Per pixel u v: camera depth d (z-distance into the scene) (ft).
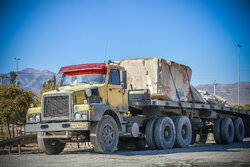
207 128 50.24
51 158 22.59
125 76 29.68
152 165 18.81
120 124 29.09
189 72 42.68
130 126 31.68
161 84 35.55
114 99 29.84
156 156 23.72
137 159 21.65
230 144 47.34
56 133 26.94
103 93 28.53
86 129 24.75
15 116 64.80
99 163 19.69
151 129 34.35
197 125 43.86
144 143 41.04
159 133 33.88
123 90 31.32
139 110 38.17
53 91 26.78
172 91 37.86
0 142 35.06
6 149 46.03
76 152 31.35
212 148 34.53
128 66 36.81
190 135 39.40
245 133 63.05
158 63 35.45
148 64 35.78
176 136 37.01
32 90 61.36
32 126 26.66
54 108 26.07
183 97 40.78
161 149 34.04
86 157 23.00
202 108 43.96
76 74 30.17
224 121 48.16
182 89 40.65
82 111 25.17
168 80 37.14
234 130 51.98
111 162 20.12
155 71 35.32
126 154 25.91
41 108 26.68
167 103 35.76
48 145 28.71
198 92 46.14
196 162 20.08
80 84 29.43
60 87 29.91
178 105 38.11
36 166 18.60
